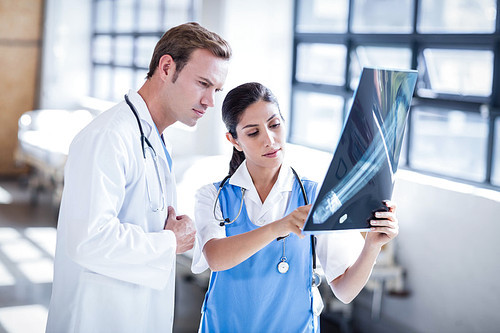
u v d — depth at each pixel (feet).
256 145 4.91
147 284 5.16
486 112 11.54
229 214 5.16
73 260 4.87
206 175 15.94
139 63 24.88
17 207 22.79
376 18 14.12
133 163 5.21
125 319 5.36
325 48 15.60
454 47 12.25
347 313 12.72
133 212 5.28
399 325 12.10
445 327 11.21
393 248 12.12
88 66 29.27
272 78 16.74
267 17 16.60
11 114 28.45
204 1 17.17
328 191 4.08
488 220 10.39
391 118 4.24
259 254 5.04
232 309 5.09
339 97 15.16
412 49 13.08
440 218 11.28
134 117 5.28
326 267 5.18
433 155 12.87
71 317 5.31
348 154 4.06
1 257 16.89
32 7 28.09
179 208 14.23
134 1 25.22
